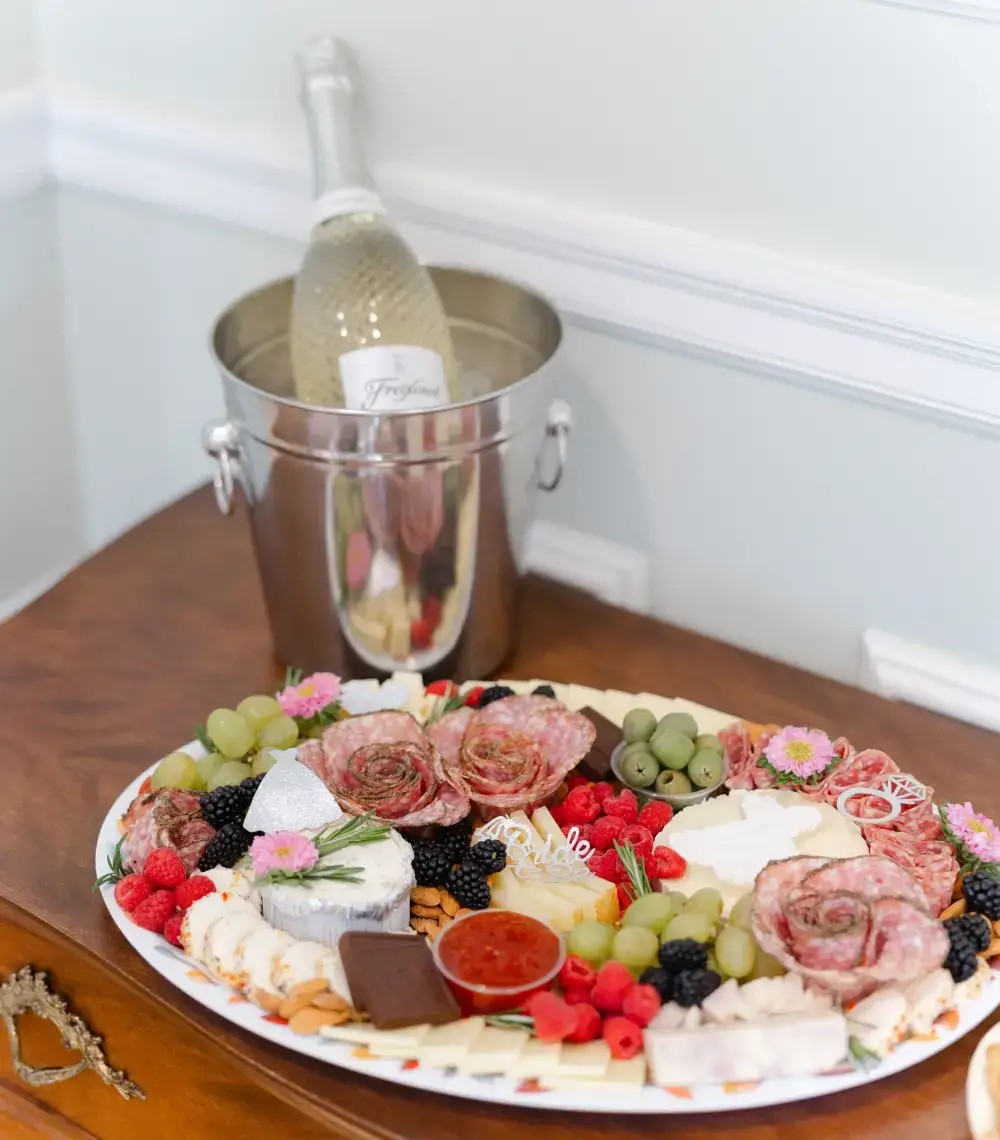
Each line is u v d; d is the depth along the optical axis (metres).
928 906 0.85
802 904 0.84
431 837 0.96
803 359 1.09
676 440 1.20
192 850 0.94
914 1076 0.84
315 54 1.15
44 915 0.94
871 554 1.15
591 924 0.88
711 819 0.96
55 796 1.05
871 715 1.13
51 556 1.62
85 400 1.58
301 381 1.13
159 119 1.36
